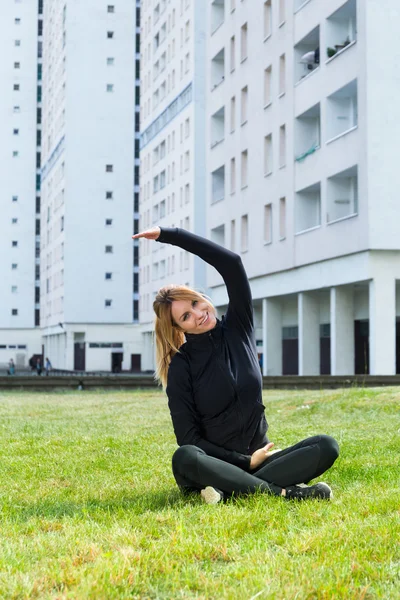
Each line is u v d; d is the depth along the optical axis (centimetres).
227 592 373
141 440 1196
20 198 11869
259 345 5175
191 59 6372
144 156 8044
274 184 4300
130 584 390
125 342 9212
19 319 11738
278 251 4241
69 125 9206
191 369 624
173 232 618
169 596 376
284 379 3178
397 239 3291
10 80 11906
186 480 622
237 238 4894
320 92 3741
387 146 3297
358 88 3369
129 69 9294
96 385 3328
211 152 5378
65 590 380
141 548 466
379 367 3312
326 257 3672
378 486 662
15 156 11894
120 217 9269
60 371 8625
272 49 4328
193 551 448
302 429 1250
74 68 9212
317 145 3812
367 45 3288
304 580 386
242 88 4816
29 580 400
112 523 542
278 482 604
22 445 1164
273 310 4553
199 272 6297
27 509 623
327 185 3684
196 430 626
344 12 3625
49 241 10581
